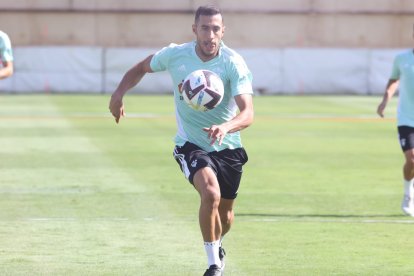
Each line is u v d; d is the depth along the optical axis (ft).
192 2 376.68
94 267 68.54
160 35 377.71
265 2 376.68
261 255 73.87
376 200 104.06
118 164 133.49
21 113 235.20
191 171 61.62
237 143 64.90
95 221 87.81
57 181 115.34
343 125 211.41
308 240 80.38
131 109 253.44
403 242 79.92
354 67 350.84
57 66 345.31
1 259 70.90
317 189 112.16
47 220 88.07
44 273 66.33
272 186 114.21
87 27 375.04
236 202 101.30
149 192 106.73
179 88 64.28
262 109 263.90
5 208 94.94
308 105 284.61
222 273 65.05
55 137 173.47
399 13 378.73
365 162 141.69
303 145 166.91
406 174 93.91
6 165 131.44
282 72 350.64
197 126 64.44
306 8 377.71
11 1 370.53
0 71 95.35
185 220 88.74
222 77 62.85
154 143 164.45
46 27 372.99
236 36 377.71
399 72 96.78
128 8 375.04
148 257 72.28
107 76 346.54
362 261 72.02
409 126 94.27
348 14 377.91
